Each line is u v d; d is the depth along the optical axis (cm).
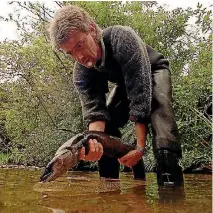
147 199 78
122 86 114
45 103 307
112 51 104
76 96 271
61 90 288
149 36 248
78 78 115
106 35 105
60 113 292
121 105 119
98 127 112
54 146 281
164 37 252
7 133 362
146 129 104
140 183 111
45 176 75
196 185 105
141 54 101
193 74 198
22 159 312
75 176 148
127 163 99
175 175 97
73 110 271
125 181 117
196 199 77
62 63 270
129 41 102
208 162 177
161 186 98
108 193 88
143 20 255
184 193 87
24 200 77
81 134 86
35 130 309
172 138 97
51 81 306
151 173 174
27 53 292
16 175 155
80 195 85
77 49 96
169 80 108
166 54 243
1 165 294
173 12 258
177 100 181
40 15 299
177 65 236
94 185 105
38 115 319
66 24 93
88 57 99
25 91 324
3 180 126
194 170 179
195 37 238
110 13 262
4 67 318
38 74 309
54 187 101
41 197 81
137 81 100
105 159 120
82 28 94
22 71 313
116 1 269
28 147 298
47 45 285
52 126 298
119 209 66
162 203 72
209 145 177
